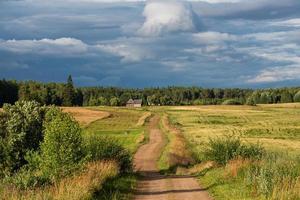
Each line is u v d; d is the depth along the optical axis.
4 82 198.62
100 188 23.52
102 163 30.83
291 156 28.83
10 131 39.12
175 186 30.20
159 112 189.25
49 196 18.89
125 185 27.88
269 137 87.44
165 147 72.00
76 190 19.89
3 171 37.03
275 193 19.92
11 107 40.19
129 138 93.62
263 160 30.22
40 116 40.12
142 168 50.62
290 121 137.25
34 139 39.34
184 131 105.19
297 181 20.59
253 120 146.50
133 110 194.75
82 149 27.86
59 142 26.83
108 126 126.44
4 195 19.75
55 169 26.14
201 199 24.00
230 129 107.44
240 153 38.88
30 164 30.08
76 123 27.67
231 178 29.16
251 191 22.78
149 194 26.23
